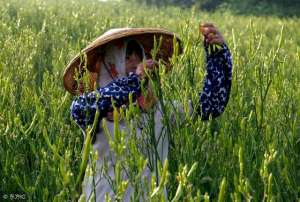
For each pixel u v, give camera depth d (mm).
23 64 5953
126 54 3848
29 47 6629
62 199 3209
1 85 4797
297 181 4160
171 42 3990
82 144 4836
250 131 4340
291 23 17891
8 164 4461
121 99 3684
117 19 14648
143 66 3734
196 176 3957
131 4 28859
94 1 23141
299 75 5586
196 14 20594
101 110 3695
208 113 3955
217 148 4141
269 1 31469
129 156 3324
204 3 32594
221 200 2916
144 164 3201
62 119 4602
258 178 4066
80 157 4305
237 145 4047
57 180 3701
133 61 3859
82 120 3773
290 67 5734
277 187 3838
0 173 4559
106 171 3410
